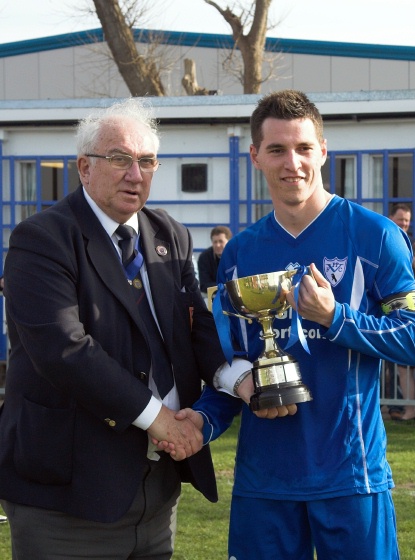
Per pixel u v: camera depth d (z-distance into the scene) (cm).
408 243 333
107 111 329
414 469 664
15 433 321
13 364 327
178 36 2034
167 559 349
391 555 325
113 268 323
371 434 323
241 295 318
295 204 324
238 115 968
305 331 324
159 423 314
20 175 1037
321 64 2088
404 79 2066
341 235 327
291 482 322
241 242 344
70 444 314
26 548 323
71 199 333
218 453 723
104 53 1969
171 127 1000
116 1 1666
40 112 997
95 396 305
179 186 1007
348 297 323
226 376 337
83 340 306
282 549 327
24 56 2214
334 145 982
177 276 346
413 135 963
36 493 318
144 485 331
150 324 332
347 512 318
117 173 319
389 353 314
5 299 326
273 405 312
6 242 1038
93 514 313
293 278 321
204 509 579
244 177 996
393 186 976
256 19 1806
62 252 314
